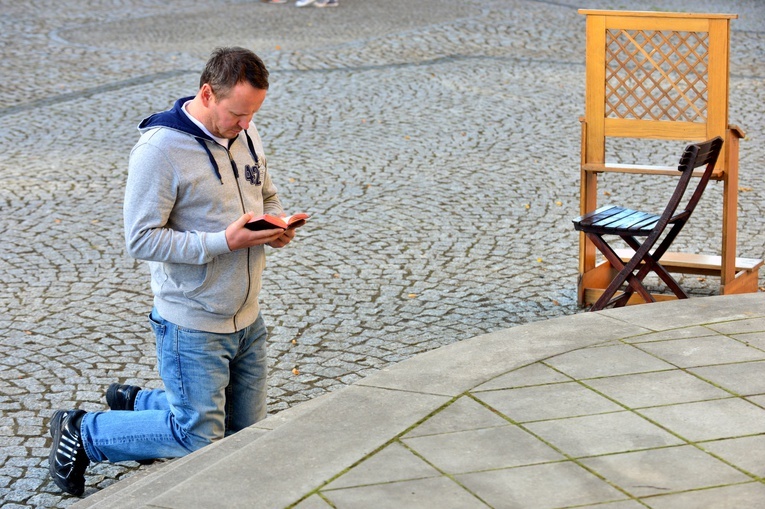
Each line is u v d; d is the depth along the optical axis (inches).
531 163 701.9
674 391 272.8
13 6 1339.8
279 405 369.7
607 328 323.0
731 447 241.0
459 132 783.7
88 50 1074.1
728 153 443.2
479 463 234.2
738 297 353.7
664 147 745.0
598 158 468.1
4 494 311.1
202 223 264.2
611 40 457.7
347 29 1194.0
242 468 233.6
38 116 823.7
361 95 900.6
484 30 1182.3
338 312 454.3
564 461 235.0
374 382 281.6
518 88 925.2
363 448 242.4
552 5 1355.8
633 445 242.5
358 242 546.3
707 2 1398.9
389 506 215.5
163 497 221.1
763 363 291.0
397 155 721.6
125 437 289.4
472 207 606.9
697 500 217.0
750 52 1061.8
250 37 1144.2
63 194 629.3
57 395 375.2
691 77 916.0
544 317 448.8
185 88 916.6
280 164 698.8
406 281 491.5
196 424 277.0
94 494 284.8
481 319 446.6
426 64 1018.1
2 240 548.7
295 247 538.9
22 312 453.4
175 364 274.2
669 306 344.8
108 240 550.9
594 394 271.4
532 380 281.4
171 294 268.8
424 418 258.4
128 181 259.0
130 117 823.1
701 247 539.8
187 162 258.2
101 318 447.8
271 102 874.8
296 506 216.5
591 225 422.3
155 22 1248.8
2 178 660.7
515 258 524.1
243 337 283.0
